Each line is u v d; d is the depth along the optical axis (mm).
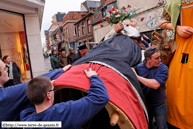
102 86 1209
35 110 1179
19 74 3793
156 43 2268
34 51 5586
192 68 1783
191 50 1834
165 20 2189
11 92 1407
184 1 1853
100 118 2447
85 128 2340
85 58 2039
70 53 5855
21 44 5449
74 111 1036
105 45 2336
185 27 1830
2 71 1400
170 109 2092
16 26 5277
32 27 5449
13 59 5309
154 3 5371
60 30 31328
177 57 2004
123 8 2820
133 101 1516
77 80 1468
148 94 1843
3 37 4992
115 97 1363
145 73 1857
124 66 1801
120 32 2902
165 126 1867
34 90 1013
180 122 1953
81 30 21406
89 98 1113
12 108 1401
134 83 1679
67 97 2232
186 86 1836
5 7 4363
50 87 1095
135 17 6203
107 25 11227
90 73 1488
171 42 1996
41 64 5723
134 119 1374
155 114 1848
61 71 1787
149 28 5715
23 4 4727
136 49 2441
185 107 1855
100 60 1879
